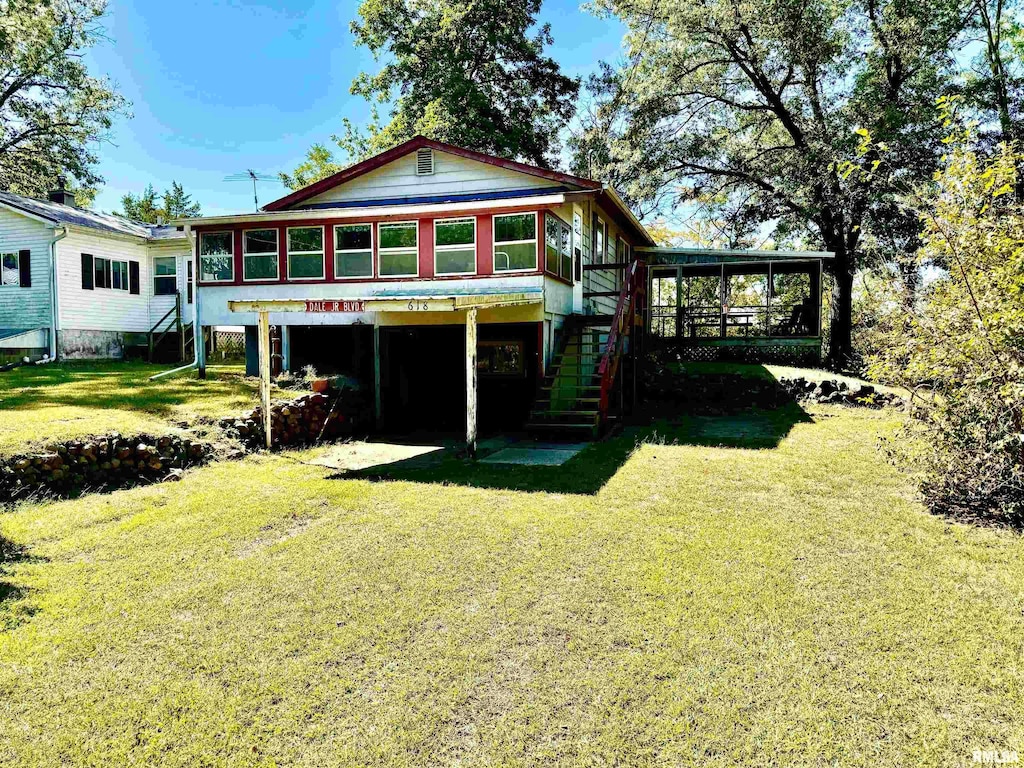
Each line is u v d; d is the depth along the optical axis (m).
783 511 5.70
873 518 5.45
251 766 2.46
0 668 3.13
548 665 3.14
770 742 2.56
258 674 3.09
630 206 22.59
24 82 25.16
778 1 17.05
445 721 2.72
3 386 10.79
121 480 6.79
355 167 14.16
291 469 7.72
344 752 2.53
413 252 12.09
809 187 17.75
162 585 4.15
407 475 7.39
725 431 10.44
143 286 19.45
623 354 13.09
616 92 23.34
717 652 3.24
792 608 3.71
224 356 18.31
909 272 6.52
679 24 18.23
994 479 5.38
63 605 3.83
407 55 24.20
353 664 3.18
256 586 4.13
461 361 14.47
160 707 2.83
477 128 23.62
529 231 11.34
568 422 10.83
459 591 4.04
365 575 4.31
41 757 2.51
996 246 5.23
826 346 20.39
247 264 13.09
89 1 25.84
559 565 4.45
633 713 2.76
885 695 2.85
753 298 34.22
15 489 5.89
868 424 10.63
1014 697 2.83
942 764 2.41
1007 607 3.71
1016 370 5.04
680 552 4.66
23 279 17.08
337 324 12.66
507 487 6.75
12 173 27.42
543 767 2.44
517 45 24.70
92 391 10.26
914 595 3.88
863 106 17.11
